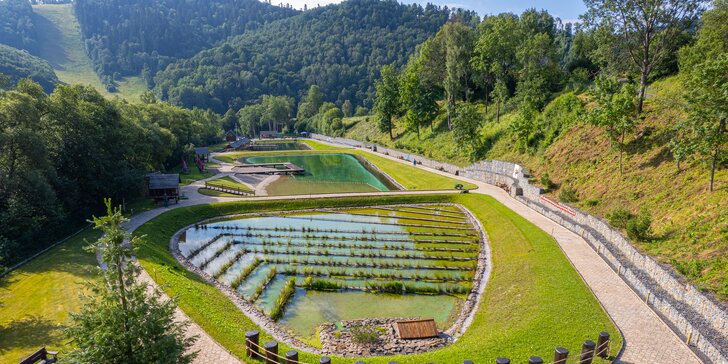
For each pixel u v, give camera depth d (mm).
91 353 14656
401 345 25594
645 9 48000
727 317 21656
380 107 122938
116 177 53281
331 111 178375
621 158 45938
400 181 81125
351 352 24703
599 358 21125
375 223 53594
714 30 46344
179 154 100688
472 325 28141
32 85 46812
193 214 55000
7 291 30406
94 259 36406
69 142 48906
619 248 35438
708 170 36188
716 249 27531
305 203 60969
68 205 47000
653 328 24156
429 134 105250
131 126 65375
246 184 80125
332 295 33562
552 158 60188
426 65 107562
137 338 15469
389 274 37250
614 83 59125
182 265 38156
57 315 27047
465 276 36969
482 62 88750
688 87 35781
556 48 84812
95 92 58250
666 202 36812
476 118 80250
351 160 113438
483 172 71875
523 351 22234
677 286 26156
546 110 70000
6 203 38500
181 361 16891
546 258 35438
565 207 46750
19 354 22938
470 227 51344
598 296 28297
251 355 22125
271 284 35531
